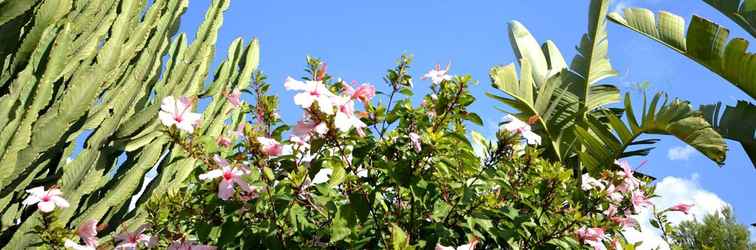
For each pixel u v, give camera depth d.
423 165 1.84
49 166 3.70
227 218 1.79
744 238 6.84
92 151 3.38
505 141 1.91
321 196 1.82
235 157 1.85
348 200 1.92
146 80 3.81
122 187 3.53
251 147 1.82
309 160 1.94
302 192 1.85
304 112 1.72
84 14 3.56
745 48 4.32
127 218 3.74
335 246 1.92
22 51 3.17
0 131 3.00
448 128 2.03
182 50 4.37
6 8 3.06
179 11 4.25
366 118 1.88
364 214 1.75
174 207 1.97
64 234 2.18
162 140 3.70
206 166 1.96
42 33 3.15
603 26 5.79
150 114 3.68
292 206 1.82
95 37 3.61
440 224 1.88
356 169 1.86
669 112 4.33
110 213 3.59
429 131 1.77
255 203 1.83
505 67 5.22
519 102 5.25
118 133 3.59
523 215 1.97
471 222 1.85
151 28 3.87
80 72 3.64
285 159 1.88
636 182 2.49
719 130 4.84
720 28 4.41
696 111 4.29
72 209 3.29
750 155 4.75
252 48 4.90
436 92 2.06
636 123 4.55
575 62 5.82
